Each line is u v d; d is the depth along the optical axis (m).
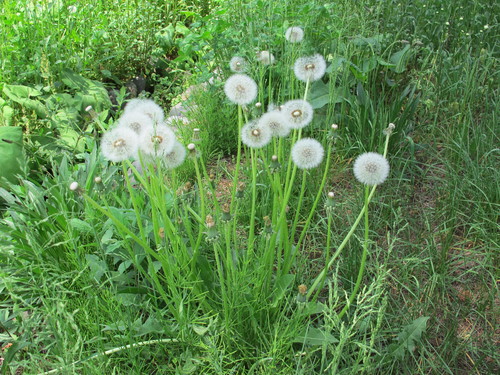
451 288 0.84
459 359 0.74
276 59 1.23
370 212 0.97
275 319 0.74
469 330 0.78
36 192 0.87
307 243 0.95
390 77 1.31
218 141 1.24
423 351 0.73
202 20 1.29
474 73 1.22
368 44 1.22
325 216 0.99
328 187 1.06
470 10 1.45
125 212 0.84
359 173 0.62
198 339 0.70
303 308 0.70
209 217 0.62
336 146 1.15
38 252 0.73
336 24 1.26
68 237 0.80
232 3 1.36
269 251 0.71
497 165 1.03
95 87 1.44
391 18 1.40
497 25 1.36
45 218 0.79
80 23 1.58
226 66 1.27
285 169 0.96
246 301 0.69
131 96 1.58
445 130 1.17
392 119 1.12
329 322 0.73
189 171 1.13
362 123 1.13
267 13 1.23
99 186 0.65
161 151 0.63
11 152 1.10
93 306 0.74
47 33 1.48
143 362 0.69
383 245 0.92
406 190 1.04
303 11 1.20
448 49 1.42
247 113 0.75
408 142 1.13
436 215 0.97
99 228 0.86
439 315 0.80
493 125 1.08
